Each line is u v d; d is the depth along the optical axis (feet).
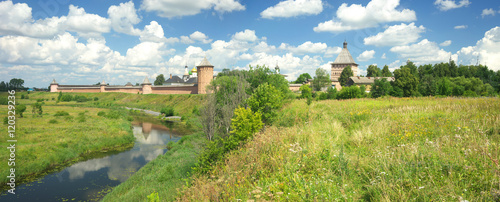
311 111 56.49
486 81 267.39
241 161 27.32
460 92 139.23
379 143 25.96
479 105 43.86
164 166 65.57
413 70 293.23
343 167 19.52
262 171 22.20
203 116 94.38
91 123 127.95
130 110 238.48
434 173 16.46
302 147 25.70
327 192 16.47
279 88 110.73
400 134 27.32
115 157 85.20
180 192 28.04
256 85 118.21
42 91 428.15
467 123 29.14
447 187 14.37
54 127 110.11
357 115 43.96
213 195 20.74
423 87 168.96
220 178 23.68
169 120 182.09
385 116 41.70
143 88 335.06
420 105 58.18
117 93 358.84
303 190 16.84
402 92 160.76
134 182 58.80
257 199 17.35
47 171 70.23
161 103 272.92
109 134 107.45
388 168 18.10
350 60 401.90
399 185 15.55
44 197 54.54
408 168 17.31
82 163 78.18
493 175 14.70
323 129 34.94
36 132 97.14
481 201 12.79
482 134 23.49
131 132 122.62
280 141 28.71
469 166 15.98
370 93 166.91
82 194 56.44
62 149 83.25
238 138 49.01
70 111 197.98
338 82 329.31
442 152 19.47
